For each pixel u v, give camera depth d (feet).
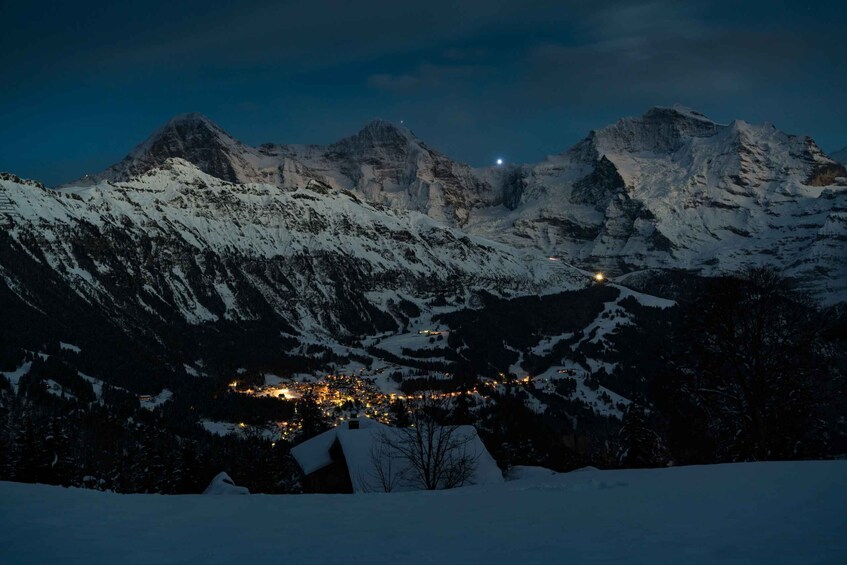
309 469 193.47
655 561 39.19
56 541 47.93
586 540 45.55
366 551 44.47
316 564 41.19
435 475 144.87
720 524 49.39
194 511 61.82
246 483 281.13
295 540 48.24
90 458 431.43
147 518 57.77
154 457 334.65
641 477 76.79
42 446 273.13
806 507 54.60
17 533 50.31
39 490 70.79
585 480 75.15
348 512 61.11
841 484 65.05
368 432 176.35
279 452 314.96
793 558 38.58
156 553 44.60
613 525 50.47
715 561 38.63
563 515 55.57
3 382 538.47
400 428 176.86
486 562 40.52
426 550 44.27
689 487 67.56
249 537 49.52
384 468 158.10
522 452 368.89
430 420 149.18
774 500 58.23
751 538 44.09
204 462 322.34
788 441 134.62
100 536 49.78
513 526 51.55
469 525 52.60
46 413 498.69
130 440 489.26
